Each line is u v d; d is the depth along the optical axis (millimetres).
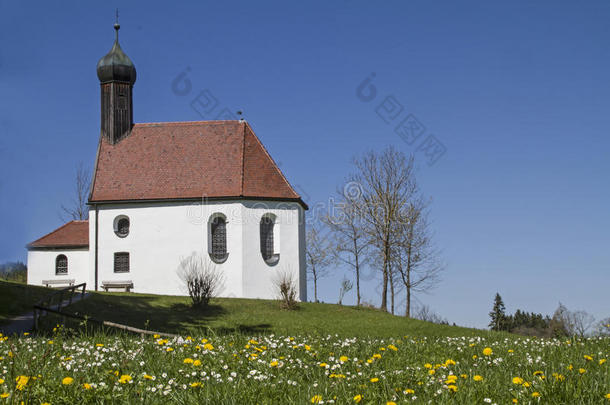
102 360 7262
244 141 40500
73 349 8477
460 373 6867
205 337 10031
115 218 37906
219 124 41531
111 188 38625
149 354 7965
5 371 6695
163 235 37406
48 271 39312
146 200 37562
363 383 6531
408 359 8500
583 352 8867
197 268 36562
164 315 27656
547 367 7109
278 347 8820
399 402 5547
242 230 37000
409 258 43938
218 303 32188
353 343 10211
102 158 40188
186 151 40219
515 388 6043
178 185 38406
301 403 5492
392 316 33125
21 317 19719
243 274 36594
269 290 36938
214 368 6930
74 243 39406
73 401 5539
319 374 6977
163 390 5871
